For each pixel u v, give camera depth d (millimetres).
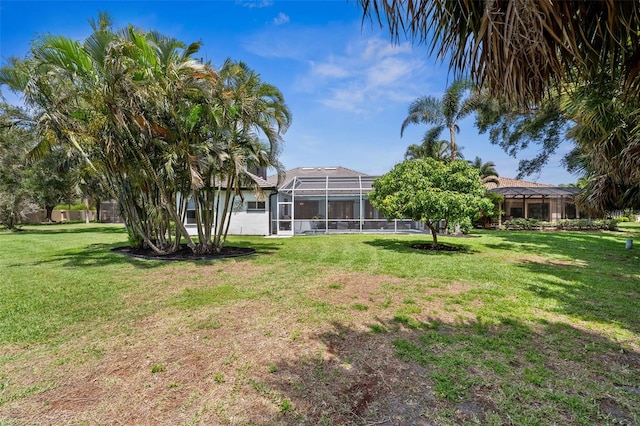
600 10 1772
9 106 11961
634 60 2049
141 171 9133
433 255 10258
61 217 36250
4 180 19438
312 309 4898
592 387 2738
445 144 22531
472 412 2414
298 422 2328
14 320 4418
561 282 6535
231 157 9109
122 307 5000
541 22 1506
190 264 8734
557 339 3736
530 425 2260
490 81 1979
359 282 6625
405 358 3295
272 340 3783
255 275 7340
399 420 2330
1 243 13961
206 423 2324
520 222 23094
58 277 7078
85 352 3475
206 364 3215
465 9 1871
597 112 5215
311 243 13789
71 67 8359
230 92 8945
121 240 15352
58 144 9625
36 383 2861
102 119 8375
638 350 3455
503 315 4566
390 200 10992
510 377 2898
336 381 2877
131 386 2820
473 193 10805
